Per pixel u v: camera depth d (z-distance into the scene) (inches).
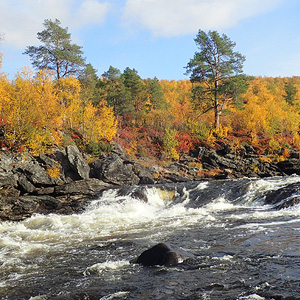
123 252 351.6
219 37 1946.4
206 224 490.0
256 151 1777.8
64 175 1084.5
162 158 1647.4
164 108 2429.9
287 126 2084.2
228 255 291.1
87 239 457.7
